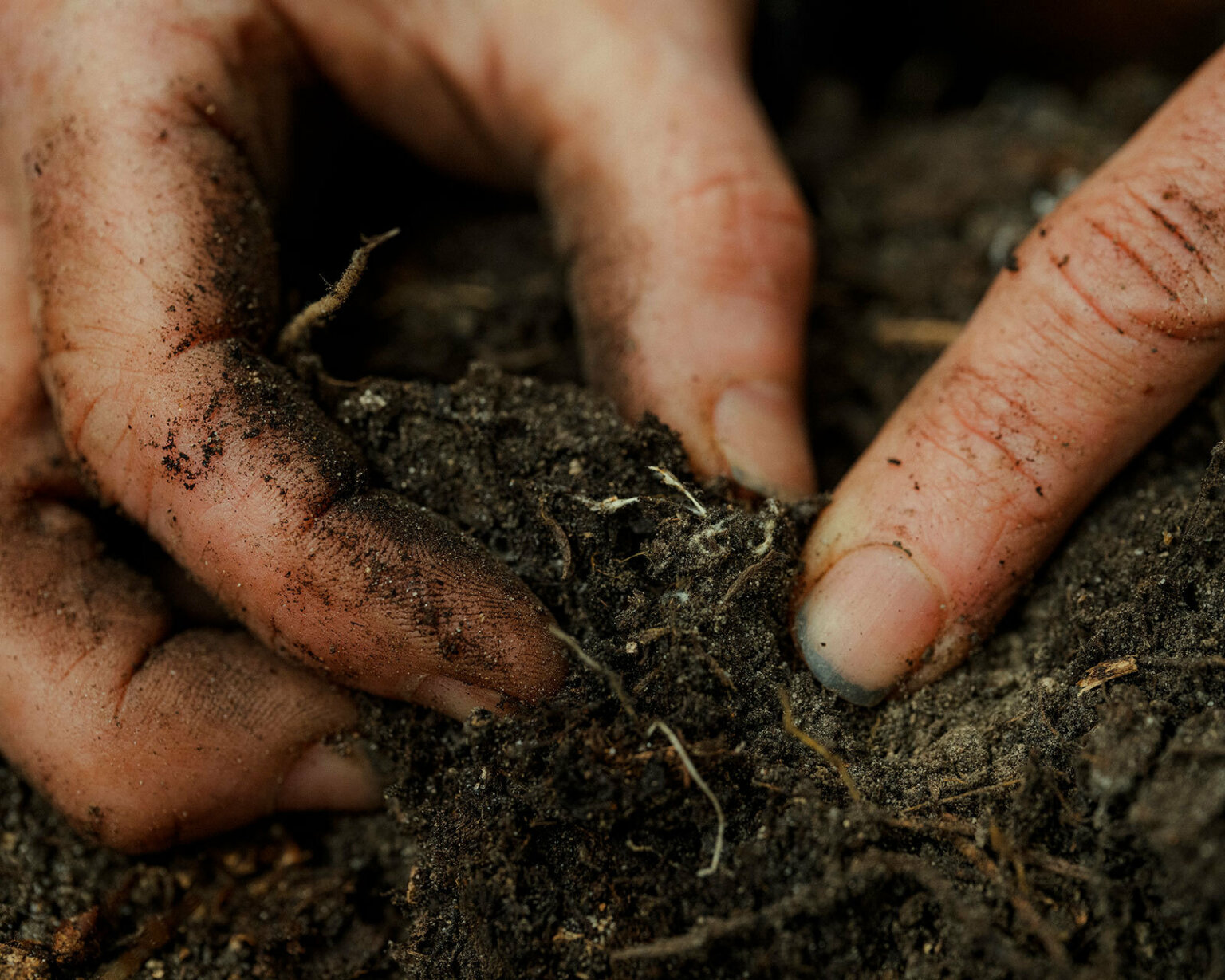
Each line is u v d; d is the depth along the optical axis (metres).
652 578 0.17
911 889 0.15
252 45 0.18
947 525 0.17
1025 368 0.17
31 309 0.17
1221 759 0.15
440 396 0.17
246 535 0.16
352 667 0.16
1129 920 0.15
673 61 0.19
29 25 0.17
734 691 0.16
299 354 0.17
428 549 0.16
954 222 0.24
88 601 0.17
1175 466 0.18
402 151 0.22
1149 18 0.27
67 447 0.17
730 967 0.15
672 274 0.19
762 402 0.18
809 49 0.27
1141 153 0.17
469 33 0.20
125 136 0.17
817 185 0.25
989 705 0.17
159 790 0.17
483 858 0.16
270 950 0.17
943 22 0.30
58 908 0.17
